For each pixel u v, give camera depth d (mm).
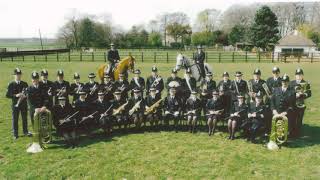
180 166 9773
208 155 10617
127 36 92625
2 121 14703
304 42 63062
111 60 17766
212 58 46938
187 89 14508
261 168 9641
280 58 46812
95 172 9367
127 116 12969
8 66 36469
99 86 14008
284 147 11344
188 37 105875
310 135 12695
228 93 13195
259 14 65875
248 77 28438
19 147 11359
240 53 60562
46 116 11367
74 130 11617
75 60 44875
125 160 10227
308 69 34812
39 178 8977
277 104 11969
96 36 88125
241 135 12703
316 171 9445
